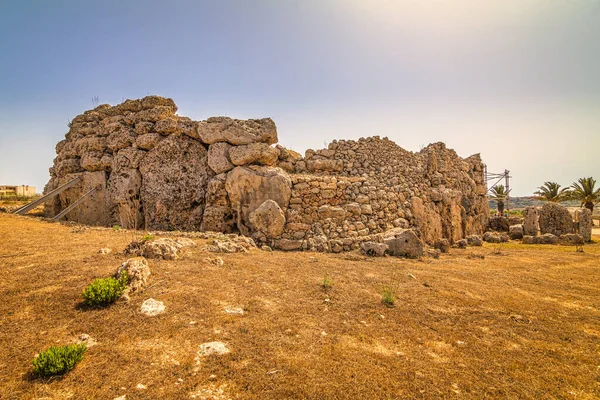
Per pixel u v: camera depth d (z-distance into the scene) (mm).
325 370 4250
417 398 3830
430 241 17578
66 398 3527
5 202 24078
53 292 5914
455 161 25688
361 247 12672
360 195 15070
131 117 17250
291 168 17172
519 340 5555
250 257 9922
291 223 13492
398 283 8492
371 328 5656
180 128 15883
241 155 14641
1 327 4816
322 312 6207
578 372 4594
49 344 4480
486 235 23859
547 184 38969
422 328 5820
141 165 16453
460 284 8820
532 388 4168
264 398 3670
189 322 5270
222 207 14492
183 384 3822
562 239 21938
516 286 9031
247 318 5633
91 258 7895
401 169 18828
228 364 4246
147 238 9148
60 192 17500
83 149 18266
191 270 7711
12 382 3711
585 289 8906
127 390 3676
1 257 7781
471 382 4227
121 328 4969
